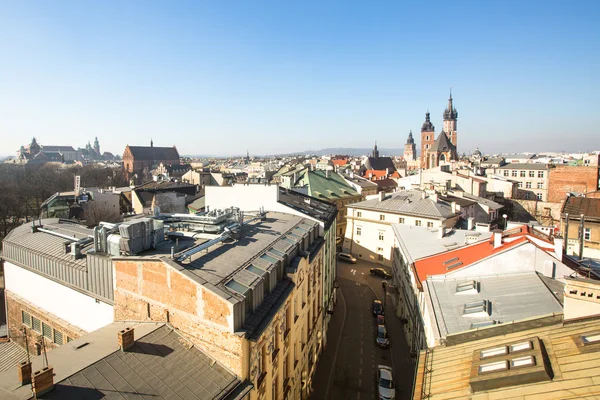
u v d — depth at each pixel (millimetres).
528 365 17016
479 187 91375
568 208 53000
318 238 44469
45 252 32219
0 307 54156
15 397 17156
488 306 29531
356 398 36188
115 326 25281
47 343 32125
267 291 26812
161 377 20109
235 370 21469
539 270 33156
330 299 53375
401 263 52688
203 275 23188
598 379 14953
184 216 35375
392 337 48281
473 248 40281
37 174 184250
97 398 17688
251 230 36000
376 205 78812
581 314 19797
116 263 25969
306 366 36031
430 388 18781
